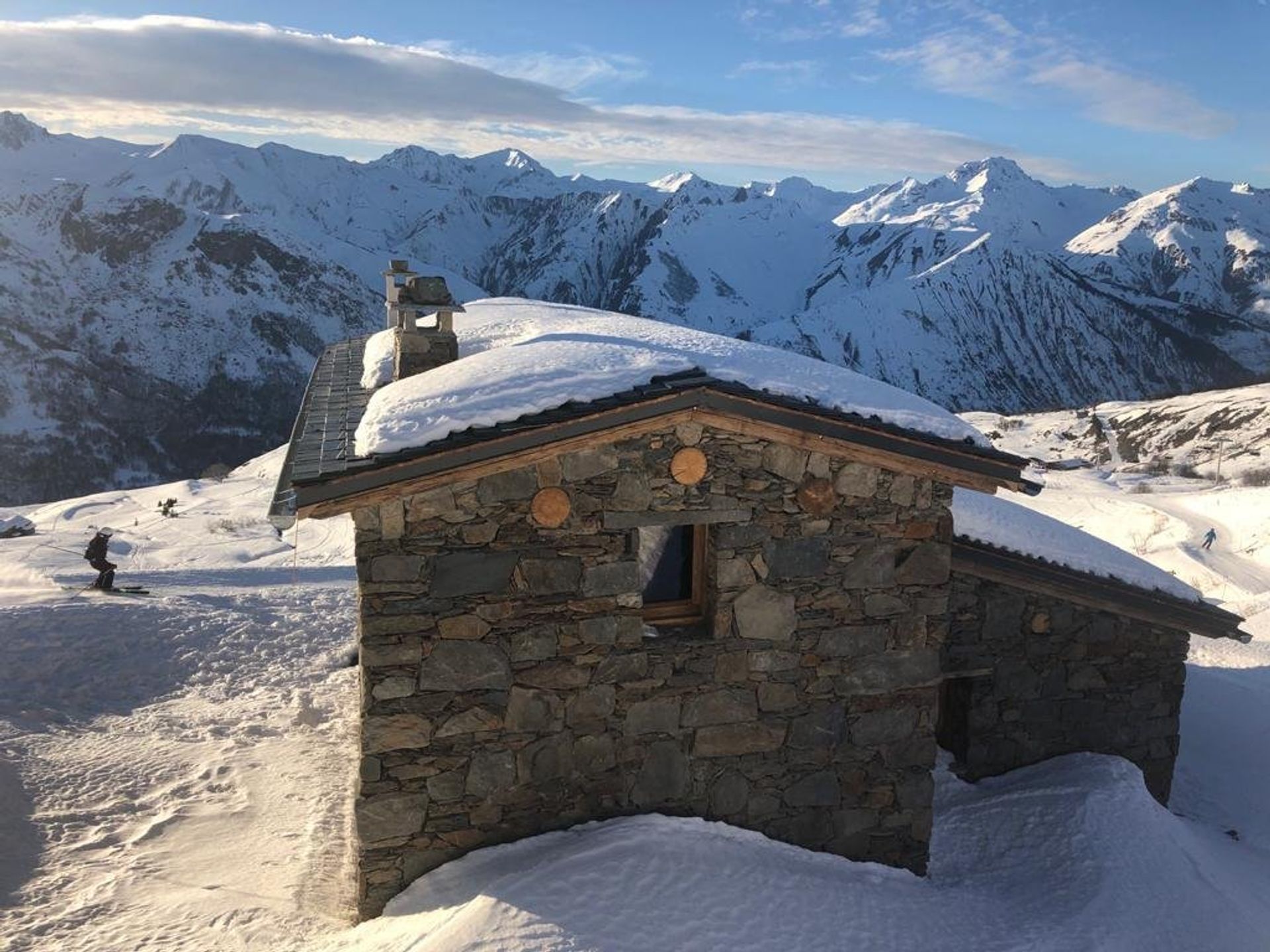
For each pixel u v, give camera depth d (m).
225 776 11.28
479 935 6.73
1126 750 12.01
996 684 11.38
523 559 7.66
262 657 15.54
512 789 7.89
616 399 7.48
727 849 8.18
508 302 16.48
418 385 7.91
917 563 8.69
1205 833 11.88
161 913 8.32
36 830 9.81
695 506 8.02
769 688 8.47
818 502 8.32
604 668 7.99
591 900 7.20
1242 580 36.09
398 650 7.50
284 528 7.17
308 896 8.65
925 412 8.66
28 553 28.61
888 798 8.94
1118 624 11.68
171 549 32.84
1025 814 10.38
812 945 7.40
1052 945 7.99
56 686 13.79
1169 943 8.44
